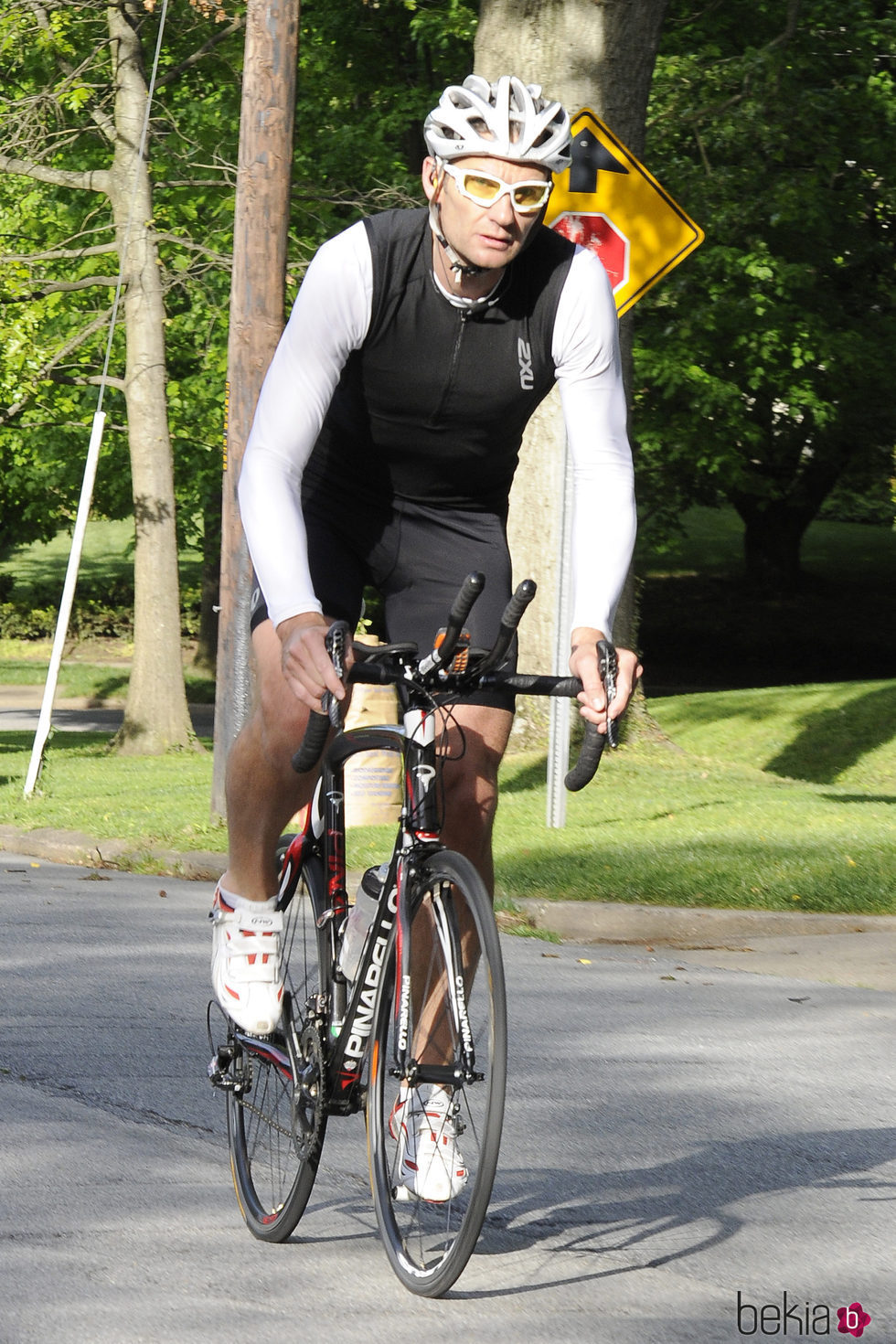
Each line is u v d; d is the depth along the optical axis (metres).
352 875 19.06
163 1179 9.86
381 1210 8.08
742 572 99.38
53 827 27.42
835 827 25.02
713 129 48.56
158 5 41.78
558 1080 12.39
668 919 18.94
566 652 24.20
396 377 8.02
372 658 7.58
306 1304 7.78
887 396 64.94
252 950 8.69
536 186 7.53
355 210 50.69
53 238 49.59
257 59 24.36
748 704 46.78
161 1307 7.72
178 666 44.31
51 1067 12.56
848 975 16.80
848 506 102.25
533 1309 7.71
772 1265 8.39
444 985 7.60
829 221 54.25
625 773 32.50
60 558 116.94
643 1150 10.55
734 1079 12.47
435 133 7.60
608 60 31.77
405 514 8.53
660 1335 7.41
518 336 8.06
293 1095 8.44
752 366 54.72
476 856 8.41
